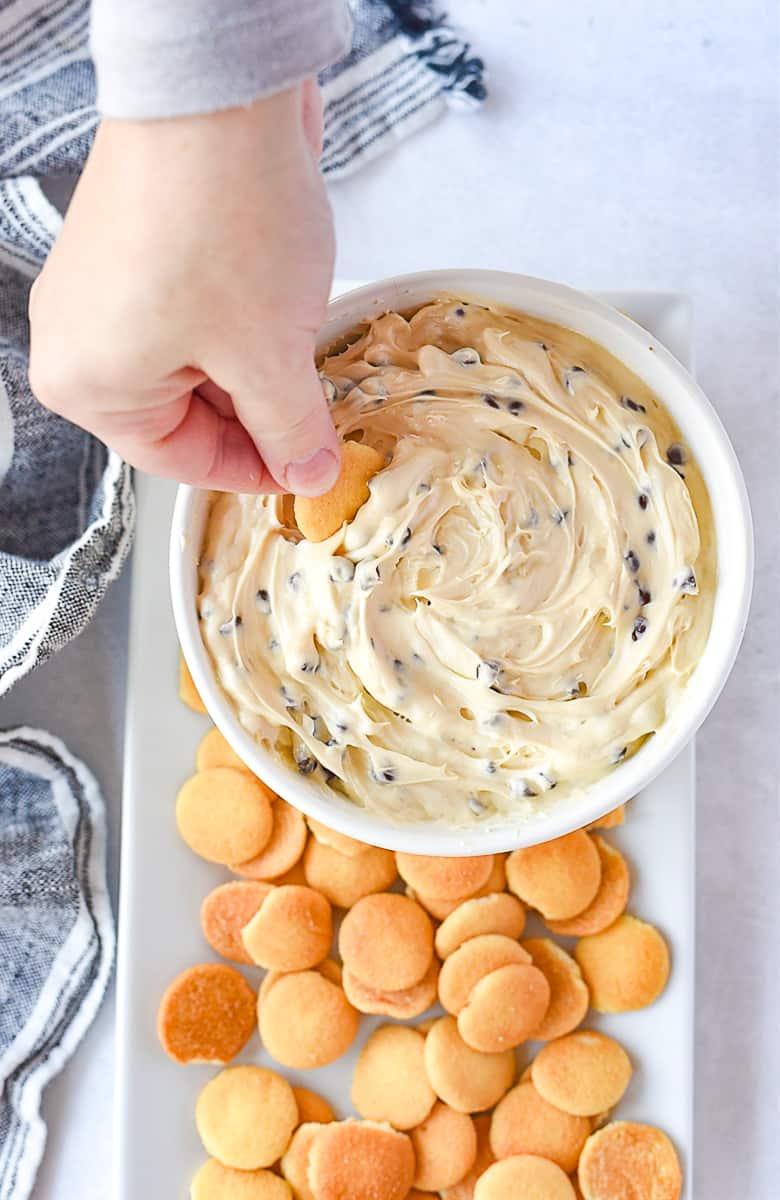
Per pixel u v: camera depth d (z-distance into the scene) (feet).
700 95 2.59
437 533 2.11
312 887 2.44
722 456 2.14
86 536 2.36
